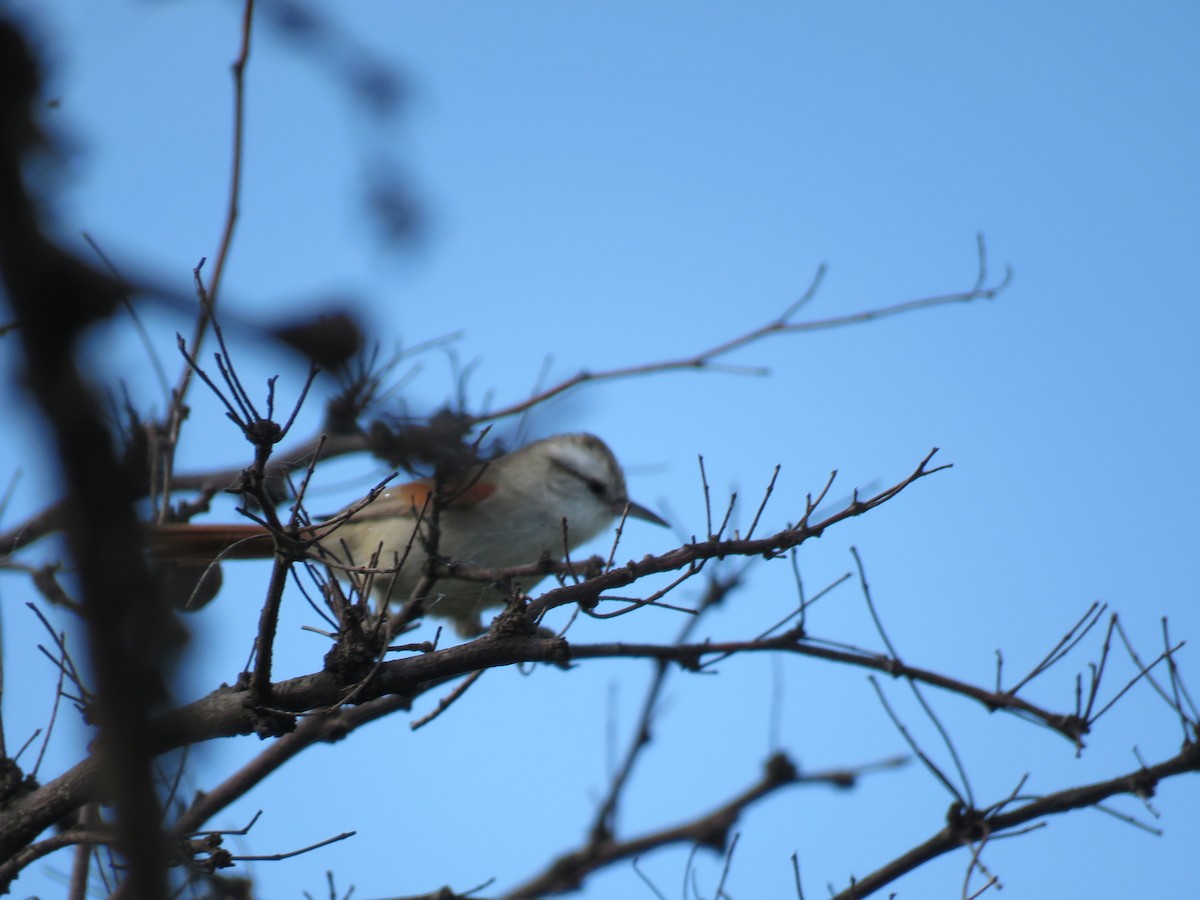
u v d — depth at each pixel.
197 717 7.80
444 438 9.56
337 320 4.53
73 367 4.04
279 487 9.85
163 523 10.48
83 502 4.31
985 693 10.88
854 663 11.48
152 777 5.08
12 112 4.08
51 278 3.95
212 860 7.94
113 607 4.66
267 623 7.69
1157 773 10.23
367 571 8.00
